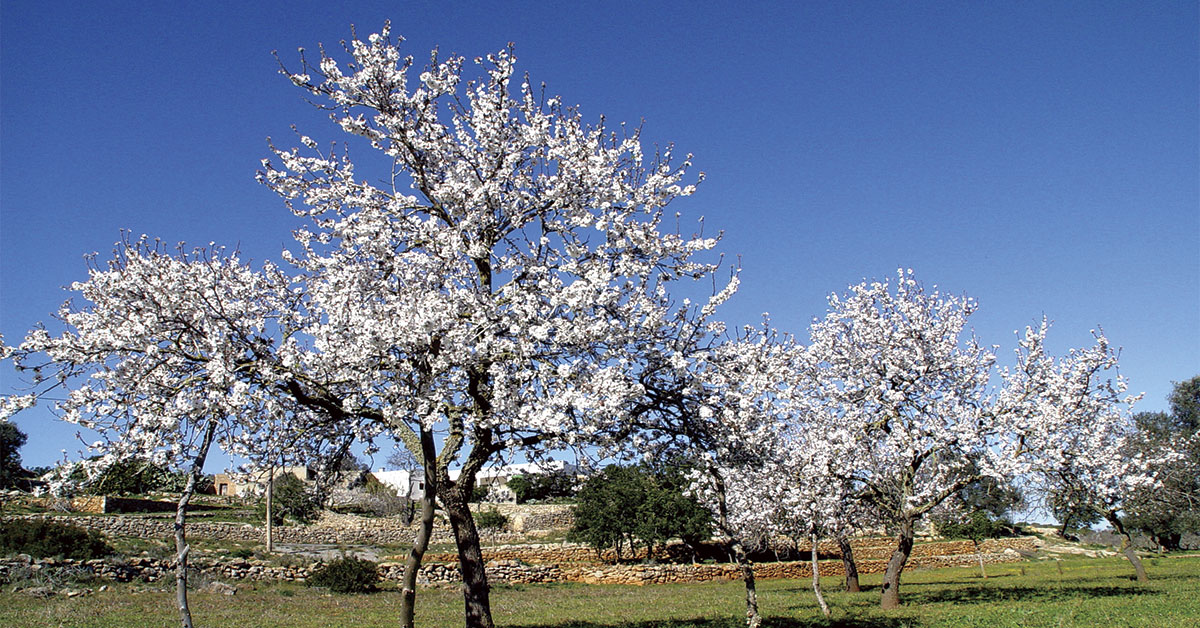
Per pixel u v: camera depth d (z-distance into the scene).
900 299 21.38
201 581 24.48
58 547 24.08
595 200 11.95
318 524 41.00
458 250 11.05
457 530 12.02
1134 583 26.55
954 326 21.30
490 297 11.20
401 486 52.09
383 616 20.02
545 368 10.53
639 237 11.66
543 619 19.78
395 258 11.41
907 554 21.08
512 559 36.94
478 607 11.75
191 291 10.44
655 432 12.30
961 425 19.66
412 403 10.26
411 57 12.46
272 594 24.30
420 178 12.46
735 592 28.25
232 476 11.51
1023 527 68.69
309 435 12.58
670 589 30.19
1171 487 36.41
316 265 12.62
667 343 11.96
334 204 12.52
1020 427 19.80
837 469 20.05
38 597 20.22
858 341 21.59
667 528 35.94
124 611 18.92
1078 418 21.22
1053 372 21.23
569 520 47.78
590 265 11.54
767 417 13.04
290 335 11.80
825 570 40.22
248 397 9.51
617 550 39.47
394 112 12.40
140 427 9.23
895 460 21.33
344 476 13.92
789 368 13.10
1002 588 26.05
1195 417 56.06
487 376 11.59
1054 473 22.16
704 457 12.33
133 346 9.75
